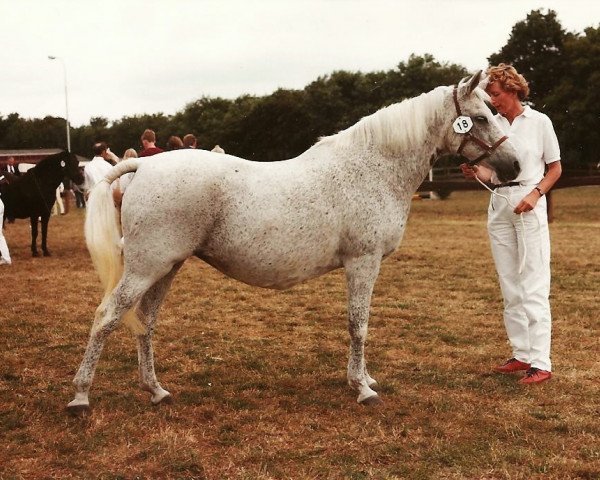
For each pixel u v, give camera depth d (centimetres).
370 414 432
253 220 412
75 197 3000
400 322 698
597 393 471
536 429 405
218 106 8262
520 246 504
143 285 407
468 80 457
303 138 5791
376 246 440
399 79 5288
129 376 515
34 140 8469
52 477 341
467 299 818
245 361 558
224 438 392
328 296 838
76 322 704
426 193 2978
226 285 923
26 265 1137
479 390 480
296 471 346
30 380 504
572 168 3691
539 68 4191
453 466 351
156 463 352
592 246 1288
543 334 496
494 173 507
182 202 402
